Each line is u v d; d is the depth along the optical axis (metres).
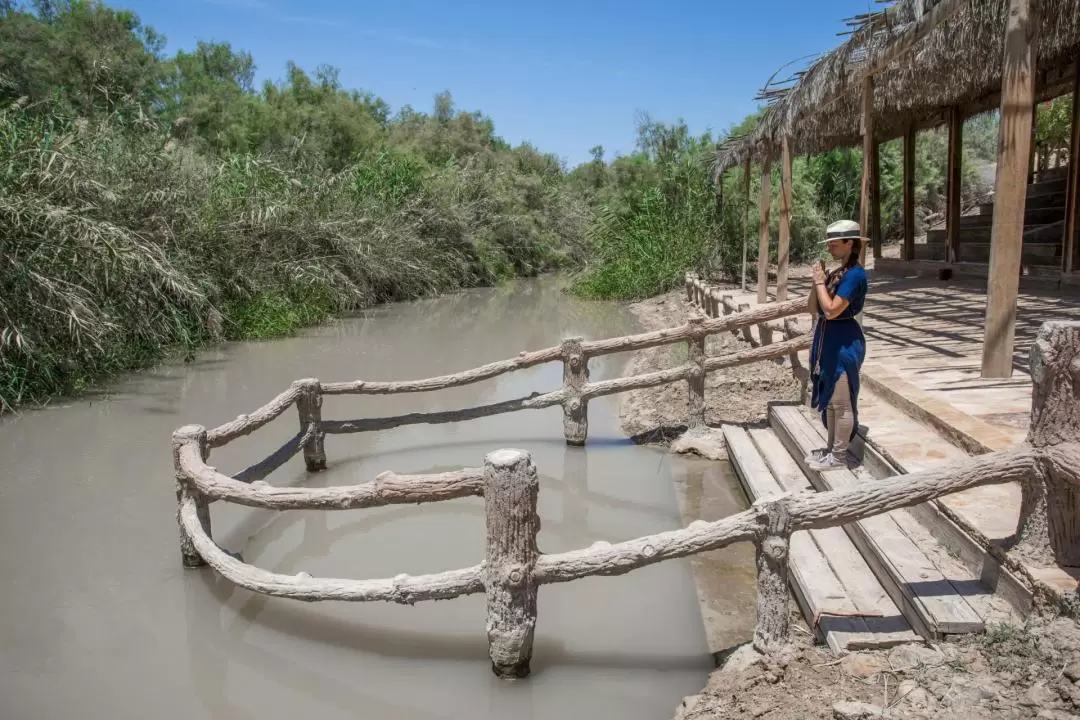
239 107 29.78
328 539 5.58
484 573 3.68
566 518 5.90
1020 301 10.20
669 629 4.18
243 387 10.09
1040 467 3.17
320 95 32.53
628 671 3.79
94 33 25.11
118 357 10.73
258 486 4.52
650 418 8.30
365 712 3.54
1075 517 3.12
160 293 11.96
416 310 19.89
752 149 14.01
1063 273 11.41
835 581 3.94
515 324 17.09
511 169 37.59
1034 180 15.92
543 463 7.14
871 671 3.13
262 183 17.08
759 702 3.11
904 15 6.73
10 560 5.02
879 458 4.74
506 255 31.36
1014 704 2.70
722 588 4.61
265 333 14.42
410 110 52.03
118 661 3.94
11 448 7.34
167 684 3.75
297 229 16.91
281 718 3.50
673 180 23.30
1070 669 2.69
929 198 25.70
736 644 3.95
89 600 4.54
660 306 18.56
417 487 4.06
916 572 3.63
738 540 3.48
